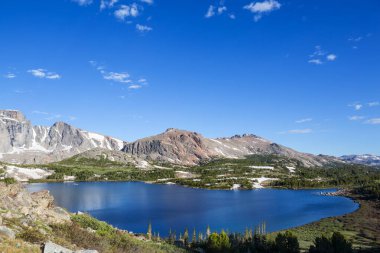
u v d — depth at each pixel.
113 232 69.69
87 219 71.12
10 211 50.66
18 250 34.94
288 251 121.38
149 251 61.81
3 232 39.22
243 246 129.50
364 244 150.25
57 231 50.31
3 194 58.19
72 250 40.91
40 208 59.34
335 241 117.19
